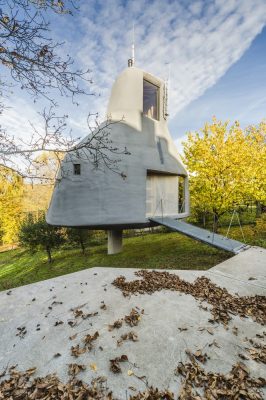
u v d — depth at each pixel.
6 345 4.12
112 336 4.16
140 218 13.55
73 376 3.33
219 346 3.90
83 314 4.93
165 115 16.20
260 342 4.04
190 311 5.00
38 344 4.09
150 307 5.16
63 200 13.38
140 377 3.28
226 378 3.21
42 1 3.75
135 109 14.53
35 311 5.22
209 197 15.25
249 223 23.28
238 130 15.11
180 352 3.75
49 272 16.09
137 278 6.89
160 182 15.89
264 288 6.25
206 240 10.76
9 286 14.41
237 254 9.38
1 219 30.28
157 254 14.73
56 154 5.71
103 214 12.87
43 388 3.15
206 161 15.01
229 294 5.88
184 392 3.01
